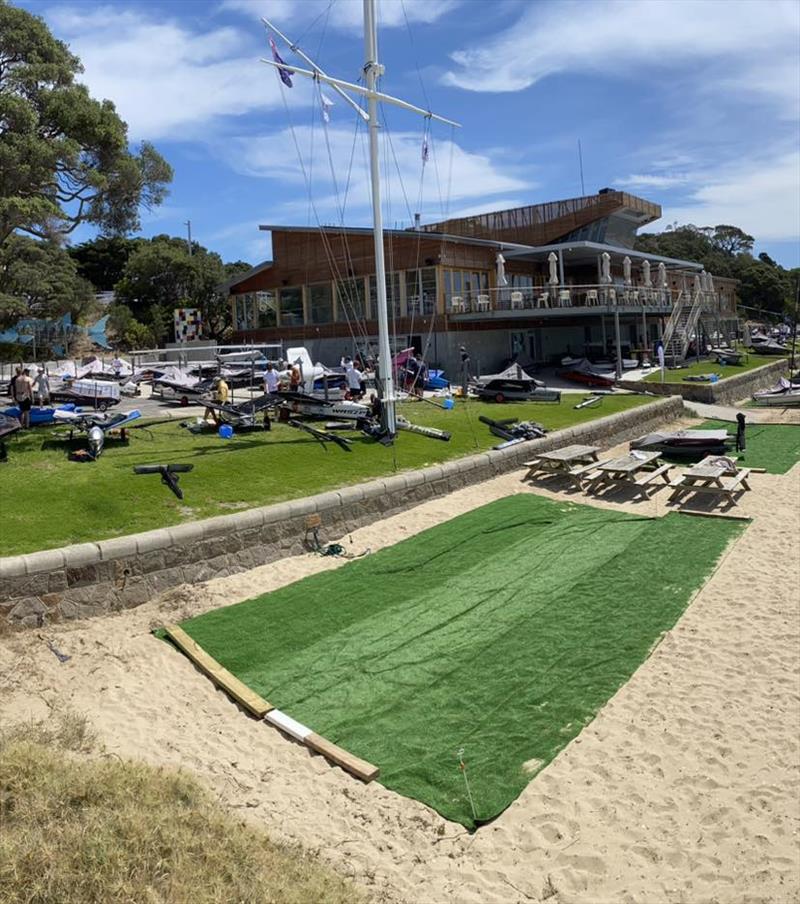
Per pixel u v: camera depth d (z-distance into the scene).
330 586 12.42
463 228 51.06
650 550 14.26
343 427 20.89
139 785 6.55
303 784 7.73
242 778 7.73
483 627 11.15
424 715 8.91
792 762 7.88
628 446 24.39
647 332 50.50
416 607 11.78
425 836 7.00
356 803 7.45
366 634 10.85
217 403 20.81
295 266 41.19
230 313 54.00
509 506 16.78
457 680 9.67
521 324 40.88
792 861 6.52
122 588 11.23
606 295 35.81
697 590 12.41
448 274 36.12
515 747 8.28
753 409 33.69
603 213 46.19
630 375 37.19
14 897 4.90
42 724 8.03
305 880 5.80
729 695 9.22
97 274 68.81
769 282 94.69
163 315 51.94
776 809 7.18
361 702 9.19
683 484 17.41
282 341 42.06
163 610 11.30
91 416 18.92
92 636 10.41
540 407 26.78
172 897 5.12
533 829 7.07
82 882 5.09
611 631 11.01
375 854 6.75
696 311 44.28
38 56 28.33
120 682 9.42
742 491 18.17
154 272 54.56
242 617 11.21
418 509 16.28
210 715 8.92
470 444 20.30
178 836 5.79
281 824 6.99
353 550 14.00
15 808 5.82
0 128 27.16
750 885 6.30
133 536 11.56
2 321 38.88
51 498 13.30
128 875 5.25
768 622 11.09
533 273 42.78
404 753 8.20
